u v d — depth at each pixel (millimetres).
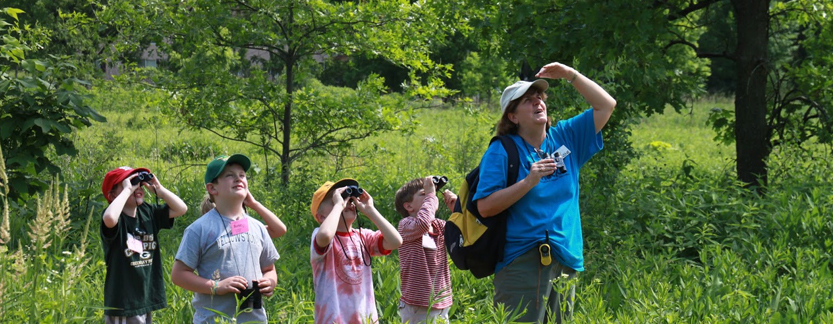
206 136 18188
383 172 11055
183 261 4078
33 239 4164
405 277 4906
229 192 4199
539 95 4176
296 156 9820
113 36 9578
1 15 29719
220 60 9609
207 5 9141
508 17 8922
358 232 4523
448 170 11883
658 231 6996
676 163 15758
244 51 9891
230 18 9008
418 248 4871
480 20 9164
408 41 9719
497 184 4020
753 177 9398
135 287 4484
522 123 4172
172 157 13633
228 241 4176
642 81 8477
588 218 7590
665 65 8906
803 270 6164
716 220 7363
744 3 9422
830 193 8109
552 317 4102
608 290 6023
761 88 9469
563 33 8391
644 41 7914
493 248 4121
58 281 4492
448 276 5078
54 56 7672
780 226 7156
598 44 8172
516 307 4117
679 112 9641
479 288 6027
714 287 5652
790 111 10273
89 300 5059
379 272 6195
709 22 10367
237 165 4266
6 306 3969
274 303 5512
